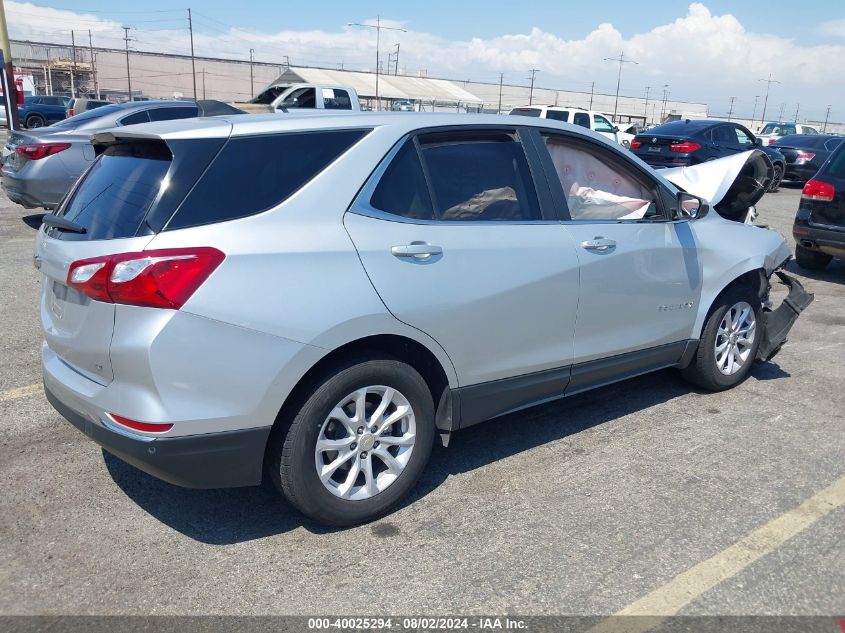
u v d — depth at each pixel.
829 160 8.31
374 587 2.82
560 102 85.19
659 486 3.62
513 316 3.56
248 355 2.80
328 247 2.99
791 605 2.74
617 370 4.22
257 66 81.75
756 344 5.02
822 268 9.16
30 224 10.34
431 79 63.53
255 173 2.97
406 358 3.43
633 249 4.09
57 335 3.09
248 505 3.43
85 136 9.26
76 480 3.60
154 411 2.71
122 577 2.86
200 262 2.72
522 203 3.72
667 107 95.12
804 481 3.68
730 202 5.87
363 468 3.22
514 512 3.38
